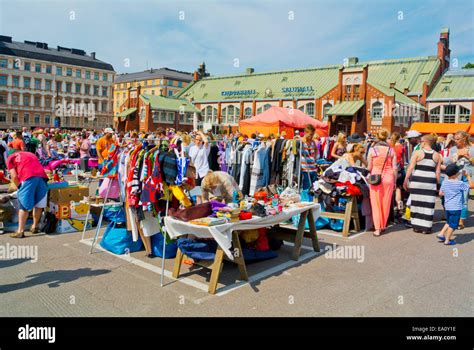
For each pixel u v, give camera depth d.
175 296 4.89
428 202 8.30
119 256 6.50
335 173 8.53
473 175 10.66
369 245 7.38
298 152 10.86
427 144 8.35
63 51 94.88
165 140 6.24
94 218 8.72
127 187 6.35
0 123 82.25
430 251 6.97
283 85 58.06
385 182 8.09
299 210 6.36
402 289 5.17
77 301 4.71
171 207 6.39
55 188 8.09
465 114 45.25
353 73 46.38
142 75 111.06
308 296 4.92
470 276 5.68
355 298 4.87
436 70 49.34
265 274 5.72
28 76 85.12
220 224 5.04
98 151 10.62
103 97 97.31
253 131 15.87
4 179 9.56
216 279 4.97
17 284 5.21
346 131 45.75
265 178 11.80
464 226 9.09
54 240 7.41
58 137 20.33
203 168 11.31
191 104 63.03
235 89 62.66
